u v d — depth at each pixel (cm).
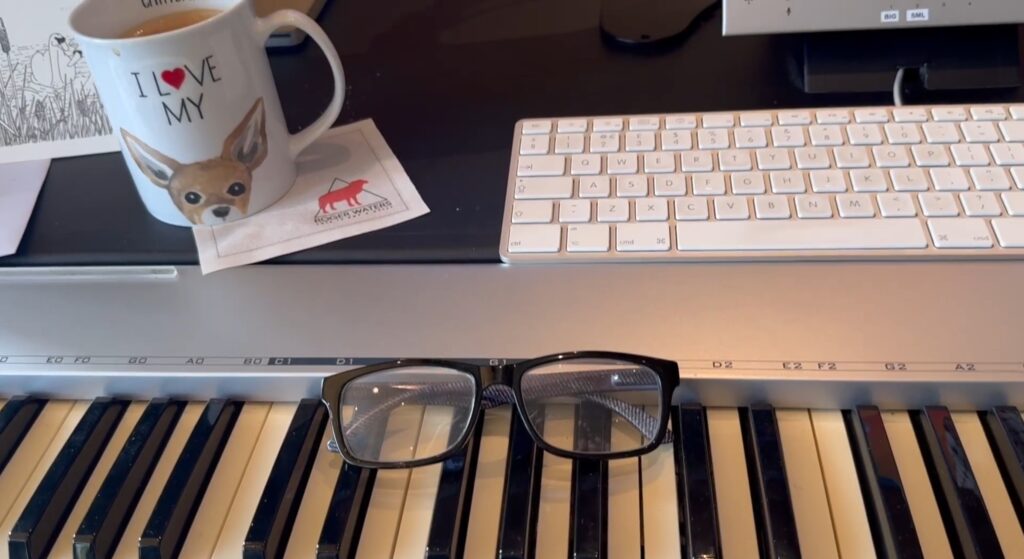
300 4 79
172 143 54
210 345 51
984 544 40
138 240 59
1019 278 50
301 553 44
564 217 56
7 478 49
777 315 49
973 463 45
